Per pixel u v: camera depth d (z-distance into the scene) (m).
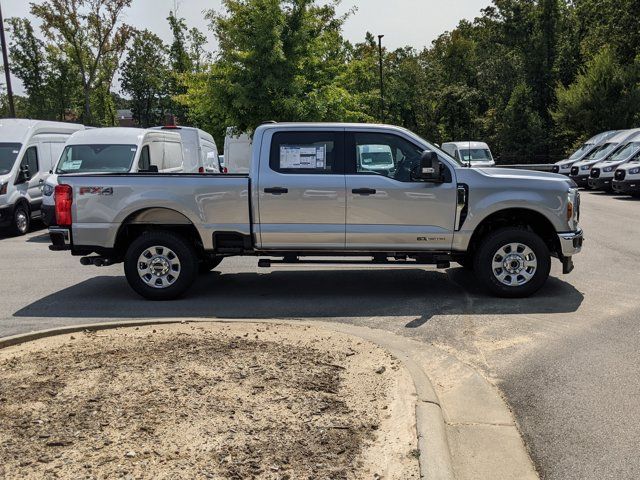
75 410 4.16
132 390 4.47
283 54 19.02
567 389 4.93
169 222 8.07
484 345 6.01
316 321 6.77
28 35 49.00
